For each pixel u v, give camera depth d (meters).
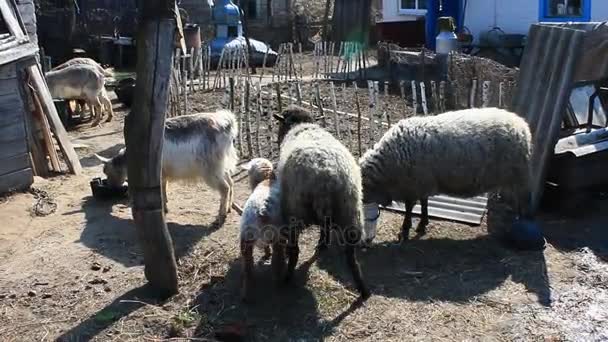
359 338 3.07
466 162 3.97
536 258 3.90
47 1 15.09
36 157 5.76
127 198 5.11
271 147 6.18
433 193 4.09
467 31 11.46
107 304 3.42
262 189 3.48
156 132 3.31
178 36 8.91
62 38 14.11
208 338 3.09
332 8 18.67
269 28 17.08
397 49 10.53
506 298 3.43
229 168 4.57
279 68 10.22
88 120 8.44
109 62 14.20
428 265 3.83
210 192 5.27
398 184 4.05
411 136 3.99
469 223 4.42
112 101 9.77
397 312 3.29
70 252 4.08
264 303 3.40
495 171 4.03
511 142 4.01
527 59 5.04
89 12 14.98
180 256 3.96
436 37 10.75
